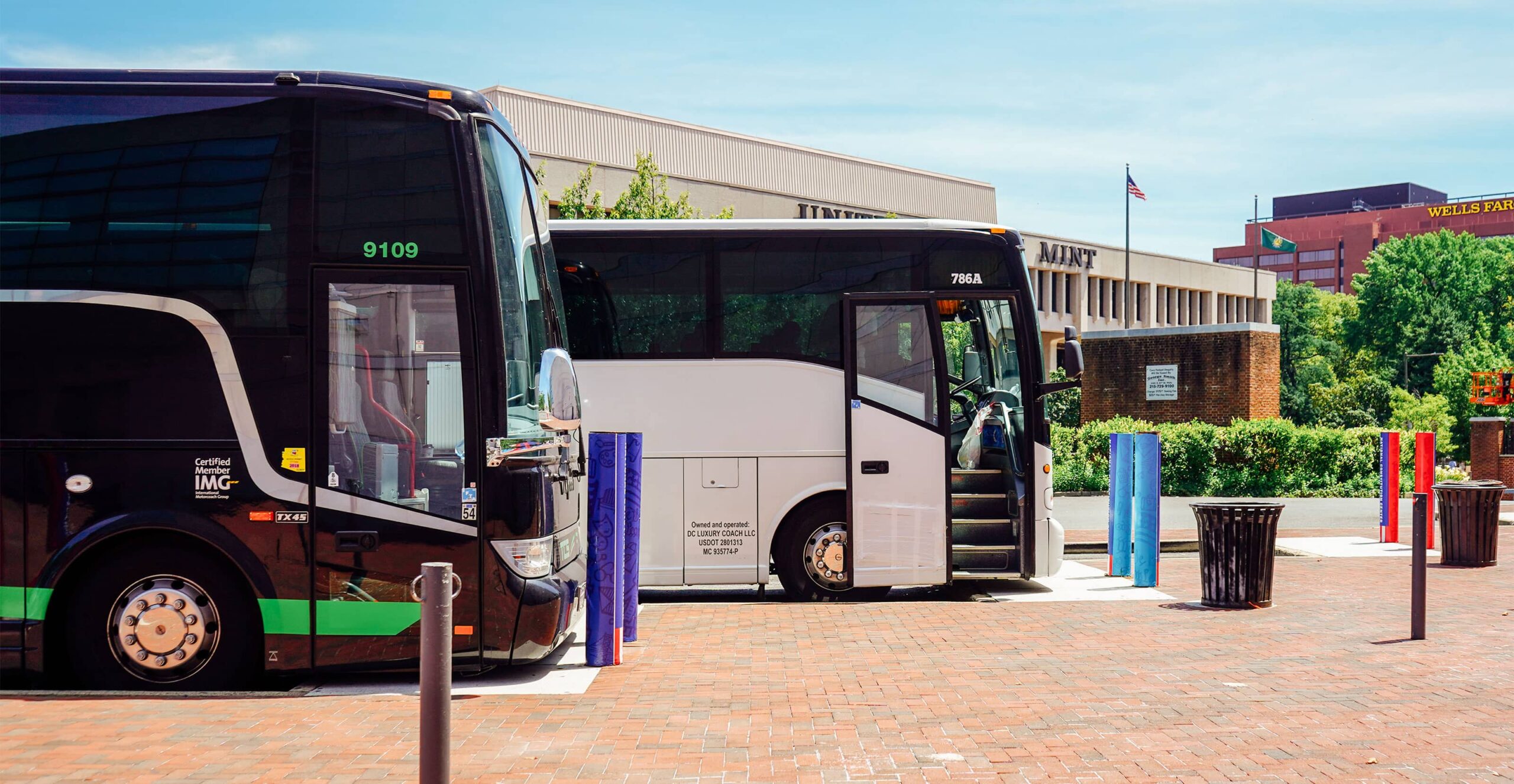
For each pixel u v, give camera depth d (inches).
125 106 307.3
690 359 459.8
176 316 301.0
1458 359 3031.5
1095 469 1119.0
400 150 306.8
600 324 460.8
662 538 456.4
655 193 1601.9
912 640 367.9
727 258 463.8
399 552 299.7
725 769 223.8
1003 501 472.7
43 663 294.8
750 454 457.4
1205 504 433.7
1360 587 490.3
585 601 346.6
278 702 275.9
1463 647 350.0
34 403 299.0
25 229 303.0
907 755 233.5
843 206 2476.6
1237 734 249.0
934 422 456.4
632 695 288.4
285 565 298.4
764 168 2586.1
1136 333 1467.8
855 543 452.4
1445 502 569.0
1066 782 216.2
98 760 223.8
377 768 219.8
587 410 457.7
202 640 300.4
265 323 301.7
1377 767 224.7
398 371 302.8
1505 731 251.6
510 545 300.8
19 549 295.9
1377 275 3523.6
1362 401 3245.6
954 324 481.1
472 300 303.9
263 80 308.8
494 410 302.5
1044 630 384.5
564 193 1526.8
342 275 303.4
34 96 307.4
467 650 298.7
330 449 300.4
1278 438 1077.8
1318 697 283.9
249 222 304.3
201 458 298.5
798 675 313.7
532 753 235.0
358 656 299.3
